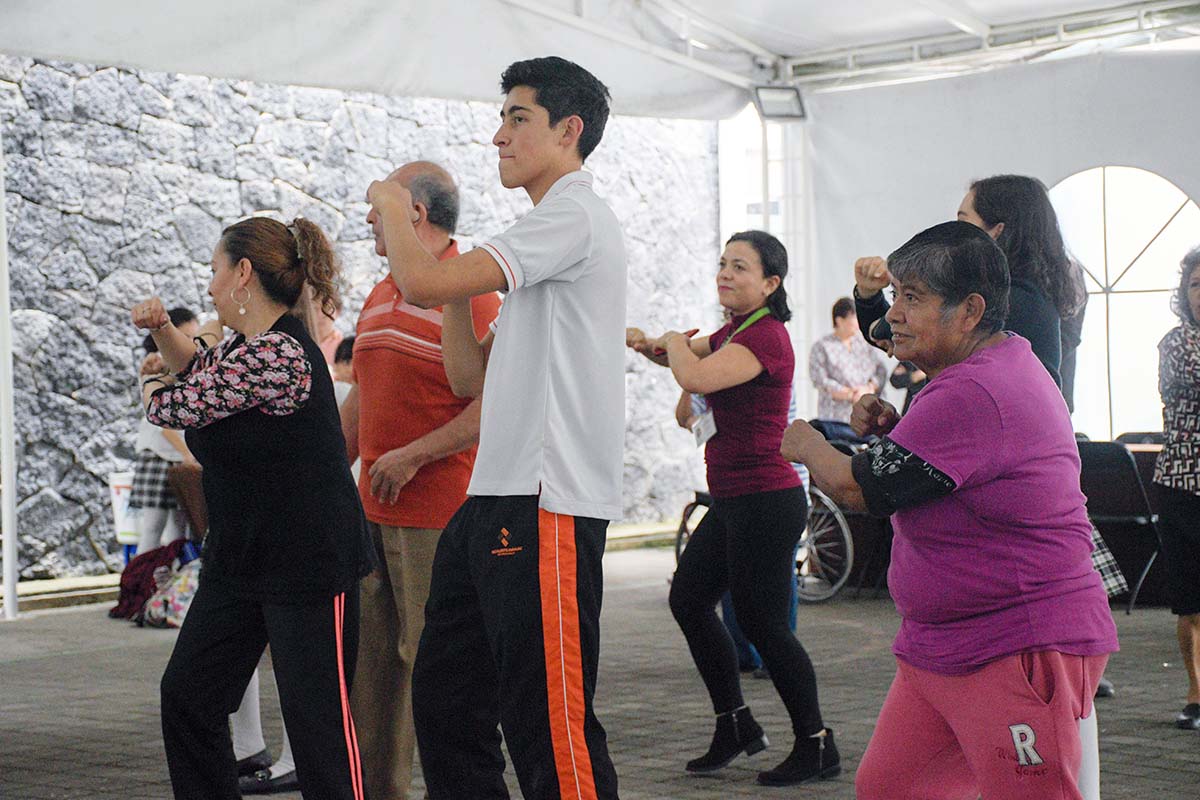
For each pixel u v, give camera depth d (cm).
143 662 754
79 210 973
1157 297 995
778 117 1041
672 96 928
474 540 305
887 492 256
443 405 398
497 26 764
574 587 296
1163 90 973
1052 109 1005
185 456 895
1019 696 255
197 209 1035
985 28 975
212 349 356
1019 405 255
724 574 486
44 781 502
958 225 269
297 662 337
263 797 475
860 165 1074
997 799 259
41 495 958
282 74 668
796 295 1108
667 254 1366
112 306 990
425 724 325
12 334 937
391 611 410
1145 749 528
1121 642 768
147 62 623
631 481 1334
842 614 893
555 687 294
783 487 468
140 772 516
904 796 274
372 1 699
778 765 491
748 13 946
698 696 642
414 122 1173
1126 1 924
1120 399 1018
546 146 311
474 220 1217
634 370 1338
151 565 888
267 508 335
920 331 269
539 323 299
